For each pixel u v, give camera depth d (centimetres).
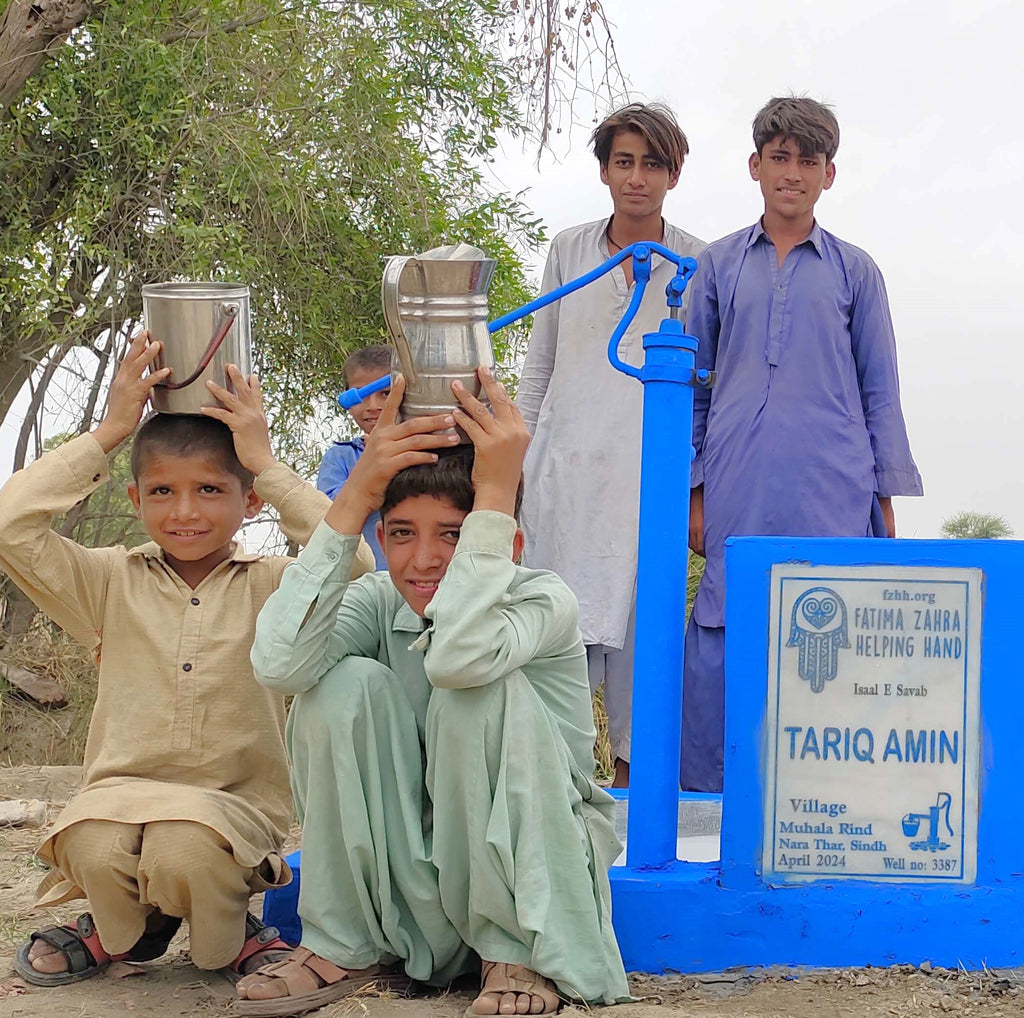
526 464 446
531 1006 244
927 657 291
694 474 402
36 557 276
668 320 302
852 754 291
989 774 290
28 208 685
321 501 284
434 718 253
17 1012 258
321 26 706
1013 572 290
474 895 251
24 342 712
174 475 278
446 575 248
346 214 724
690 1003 271
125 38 669
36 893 326
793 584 292
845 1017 261
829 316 382
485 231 763
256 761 283
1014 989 277
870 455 385
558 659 271
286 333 712
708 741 395
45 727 637
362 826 254
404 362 255
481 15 736
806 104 385
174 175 689
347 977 260
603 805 272
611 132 429
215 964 276
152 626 282
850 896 289
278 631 251
